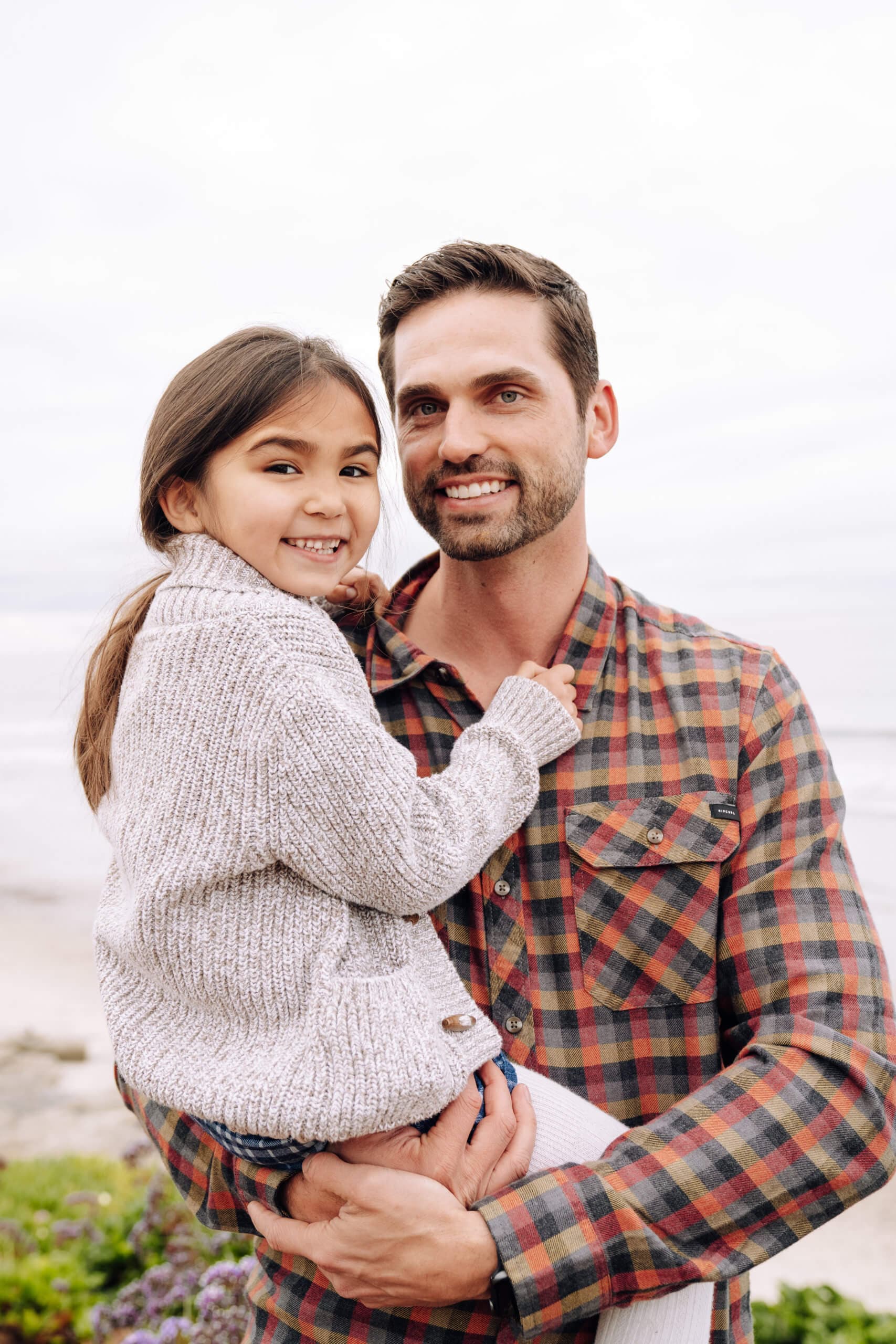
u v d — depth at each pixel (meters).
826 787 1.68
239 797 1.35
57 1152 6.31
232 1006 1.36
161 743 1.41
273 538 1.55
